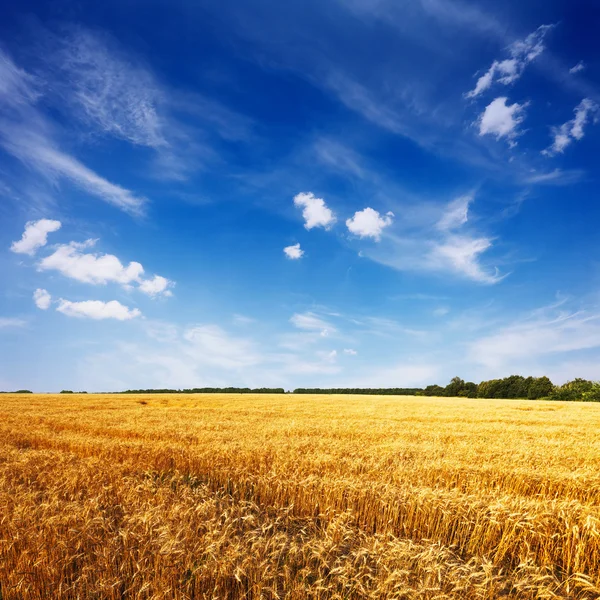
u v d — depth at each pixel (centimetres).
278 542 671
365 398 6812
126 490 905
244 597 564
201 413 3244
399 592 509
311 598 552
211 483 1141
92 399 5794
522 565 603
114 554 611
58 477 1006
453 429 2178
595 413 3494
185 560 594
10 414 3091
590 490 1027
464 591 542
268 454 1331
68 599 576
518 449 1495
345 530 726
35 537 655
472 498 852
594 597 630
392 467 1177
